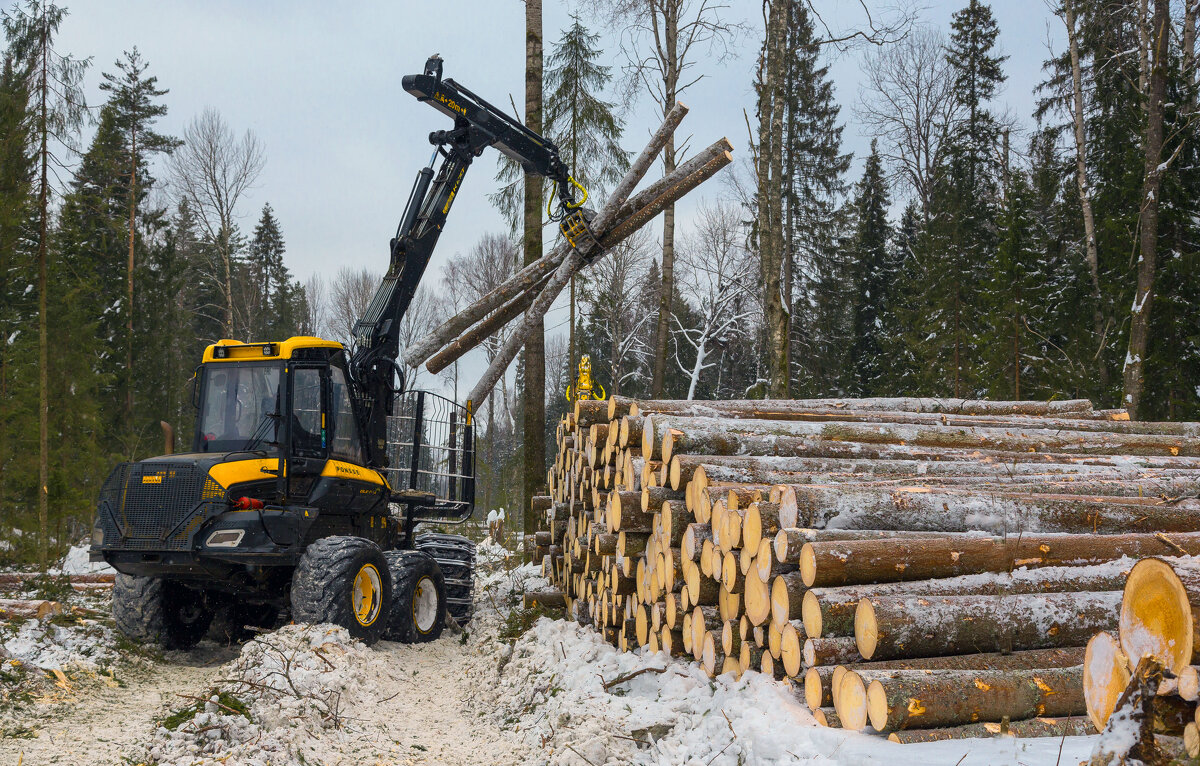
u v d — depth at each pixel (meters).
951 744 3.65
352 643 7.14
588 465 8.05
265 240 49.78
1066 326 24.03
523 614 9.35
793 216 32.38
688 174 10.88
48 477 16.78
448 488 10.73
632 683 5.69
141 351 27.67
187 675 7.36
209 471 7.45
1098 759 2.56
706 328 31.06
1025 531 4.93
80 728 5.49
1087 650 3.03
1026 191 26.52
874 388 33.16
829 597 4.32
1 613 7.42
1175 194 19.61
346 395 8.84
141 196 31.25
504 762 5.03
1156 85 16.80
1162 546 4.75
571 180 11.02
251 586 8.21
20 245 17.02
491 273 38.69
